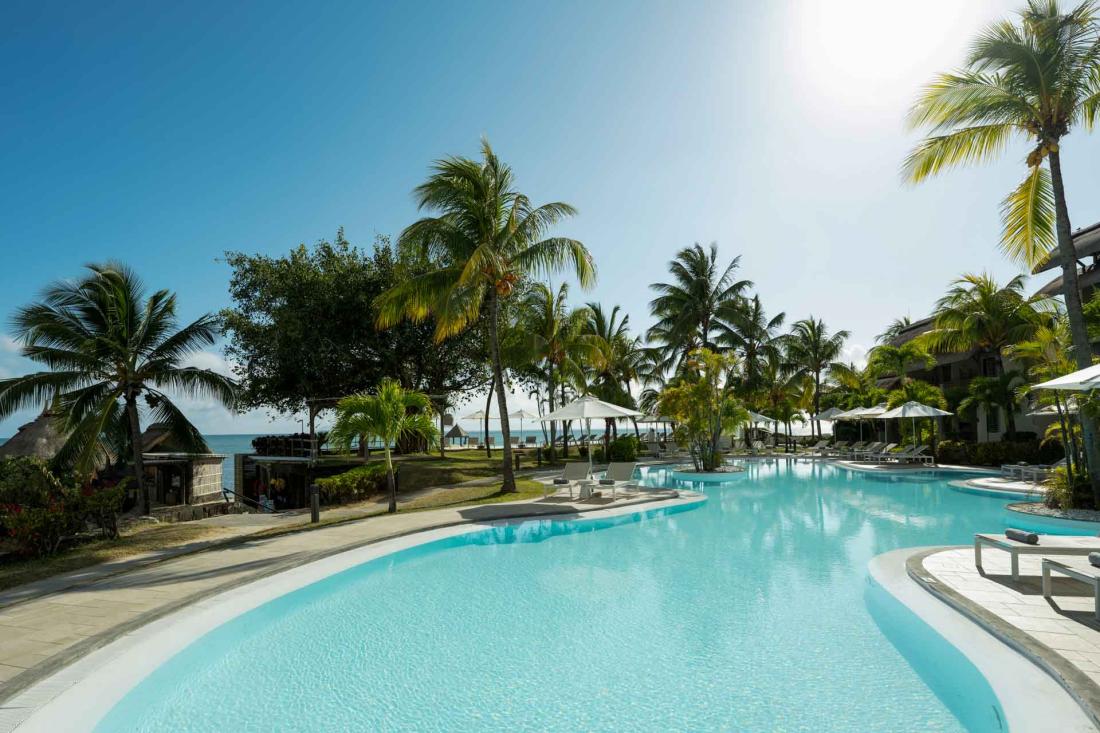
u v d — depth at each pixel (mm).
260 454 30391
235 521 14656
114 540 11469
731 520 12625
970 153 13523
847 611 6508
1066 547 6363
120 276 16344
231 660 5445
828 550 9547
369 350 28938
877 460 26172
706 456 24062
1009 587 6414
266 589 7059
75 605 6473
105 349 15961
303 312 27125
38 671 4645
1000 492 15328
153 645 5285
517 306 29031
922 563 7500
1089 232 22672
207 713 4457
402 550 9383
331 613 6727
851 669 5043
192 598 6641
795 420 44156
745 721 4199
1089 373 8125
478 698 4656
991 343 24484
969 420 27359
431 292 16562
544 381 35906
